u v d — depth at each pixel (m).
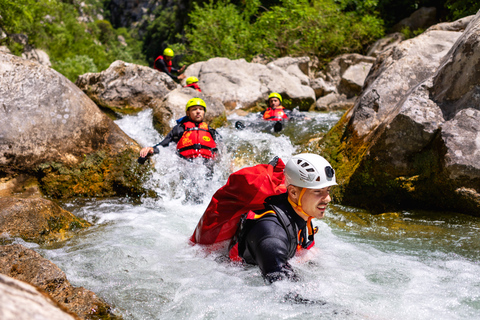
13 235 3.09
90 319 2.00
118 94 8.28
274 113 7.11
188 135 4.95
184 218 3.91
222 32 14.59
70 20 29.11
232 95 8.86
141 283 2.44
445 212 3.82
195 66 10.16
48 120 4.52
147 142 6.23
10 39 14.46
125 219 3.85
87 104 4.83
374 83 4.95
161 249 3.00
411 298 2.22
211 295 2.24
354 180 4.30
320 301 2.11
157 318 2.04
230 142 5.95
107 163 4.75
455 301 2.18
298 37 13.90
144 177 4.71
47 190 4.48
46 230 3.25
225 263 2.54
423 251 3.00
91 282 2.46
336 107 9.67
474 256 2.88
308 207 2.18
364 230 3.54
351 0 14.22
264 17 13.72
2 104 4.34
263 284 2.26
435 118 3.93
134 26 126.06
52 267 2.22
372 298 2.21
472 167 3.57
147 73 8.55
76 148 4.66
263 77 9.55
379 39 13.07
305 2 13.53
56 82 4.66
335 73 11.62
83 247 3.05
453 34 5.26
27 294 0.82
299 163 2.17
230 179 2.46
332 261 2.75
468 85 3.88
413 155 3.96
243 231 2.30
